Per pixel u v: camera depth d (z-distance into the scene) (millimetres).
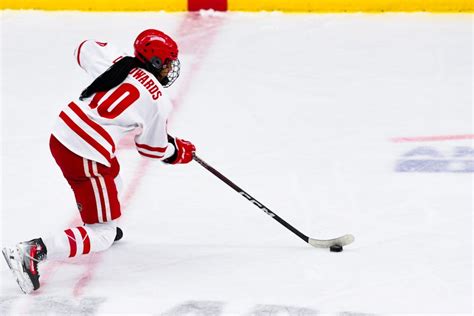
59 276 15258
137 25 26922
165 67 14812
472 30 26156
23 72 24250
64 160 14625
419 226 16562
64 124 14586
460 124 20766
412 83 23094
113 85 14555
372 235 16328
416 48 25141
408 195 17719
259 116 21500
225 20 27172
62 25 27094
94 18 27516
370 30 26328
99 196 14711
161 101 14523
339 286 14727
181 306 14266
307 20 27125
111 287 14891
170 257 15797
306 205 17500
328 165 19094
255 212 17297
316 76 23656
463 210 17078
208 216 17188
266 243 16203
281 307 14172
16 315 14141
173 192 18125
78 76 24000
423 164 18922
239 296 14523
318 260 15539
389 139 20172
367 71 23875
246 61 24594
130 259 15758
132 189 18266
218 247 16094
